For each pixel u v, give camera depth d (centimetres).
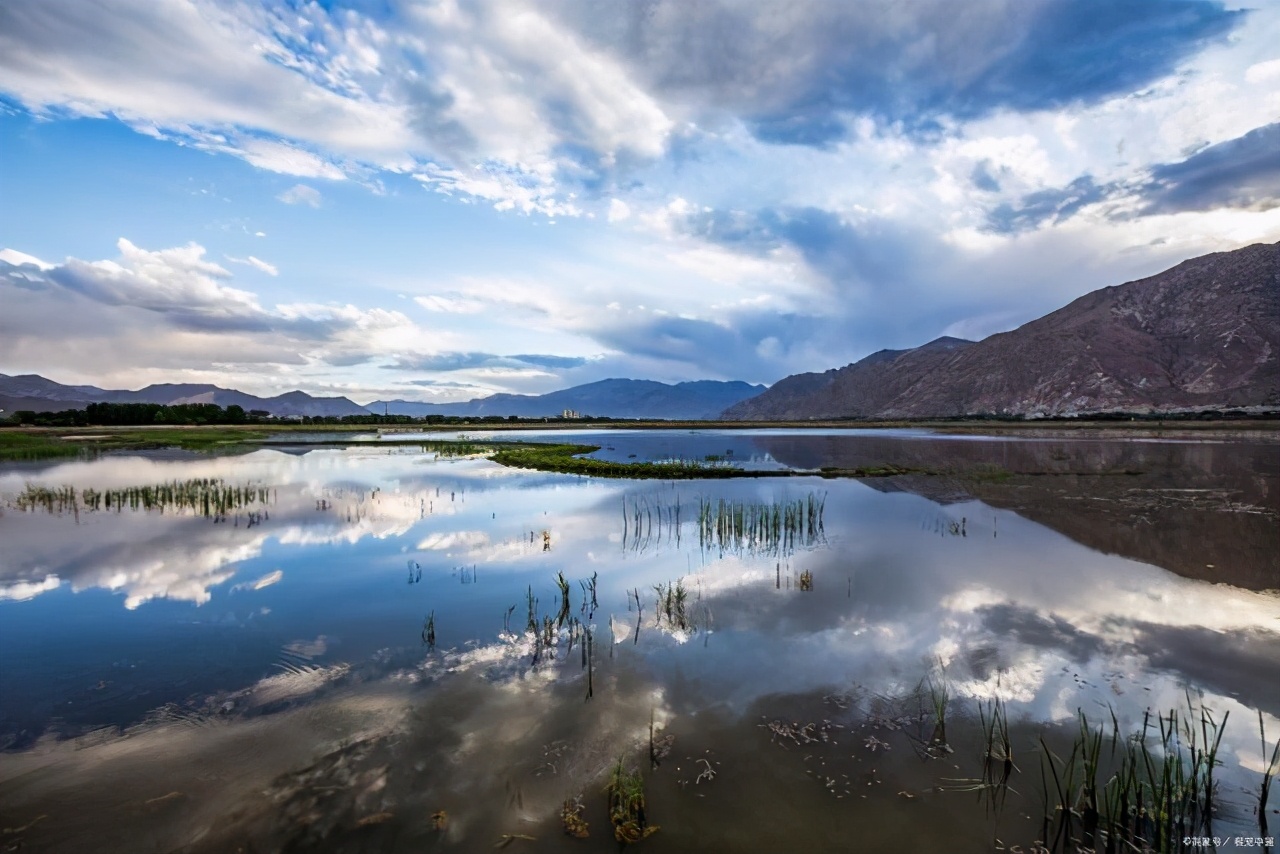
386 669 858
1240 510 2095
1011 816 573
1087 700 780
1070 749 675
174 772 623
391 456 4500
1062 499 2377
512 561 1455
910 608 1116
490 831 546
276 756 652
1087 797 572
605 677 835
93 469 3509
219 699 771
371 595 1191
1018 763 650
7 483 2886
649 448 5750
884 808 583
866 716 742
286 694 785
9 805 572
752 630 1007
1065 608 1116
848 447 5653
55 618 1062
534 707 755
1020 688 811
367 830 545
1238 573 1338
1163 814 537
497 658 895
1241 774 632
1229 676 844
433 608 1116
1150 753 665
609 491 2667
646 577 1321
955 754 666
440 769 630
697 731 705
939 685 819
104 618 1061
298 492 2558
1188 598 1170
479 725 713
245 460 4131
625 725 716
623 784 605
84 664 874
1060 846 538
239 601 1156
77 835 534
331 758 649
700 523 1909
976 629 1012
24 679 827
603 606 1129
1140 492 2538
